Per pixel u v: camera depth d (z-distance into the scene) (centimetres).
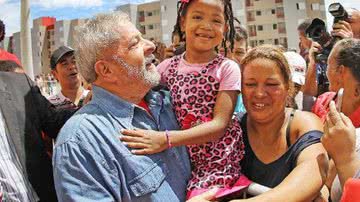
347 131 191
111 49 210
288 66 221
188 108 234
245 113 253
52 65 462
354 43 271
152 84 220
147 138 208
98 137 203
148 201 204
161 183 210
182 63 246
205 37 235
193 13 239
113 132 207
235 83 228
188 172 231
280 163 215
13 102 246
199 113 232
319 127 217
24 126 245
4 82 250
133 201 202
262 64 215
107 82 217
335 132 192
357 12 406
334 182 210
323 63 409
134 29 217
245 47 422
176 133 213
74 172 195
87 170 196
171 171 219
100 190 195
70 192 193
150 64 223
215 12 237
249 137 233
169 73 250
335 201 210
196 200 204
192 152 232
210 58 240
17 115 244
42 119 266
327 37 407
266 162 221
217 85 232
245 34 424
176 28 263
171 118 237
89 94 296
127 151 204
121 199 202
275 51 219
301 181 192
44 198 244
